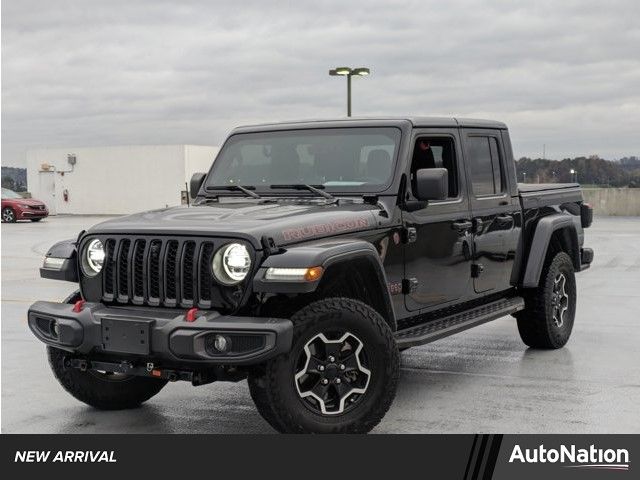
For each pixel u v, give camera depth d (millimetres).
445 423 4992
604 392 5719
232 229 4348
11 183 44312
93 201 45281
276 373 4215
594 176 35969
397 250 5172
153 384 5461
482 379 6125
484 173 6250
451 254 5723
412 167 5406
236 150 5906
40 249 18656
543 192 7121
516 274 6688
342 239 4715
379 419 4574
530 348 7285
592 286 11570
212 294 4344
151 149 43875
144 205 44312
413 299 5352
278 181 5621
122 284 4645
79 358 4684
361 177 5348
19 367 6613
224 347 4113
